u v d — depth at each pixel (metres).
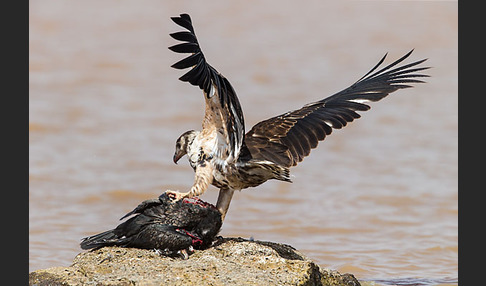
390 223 15.46
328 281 10.62
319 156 19.41
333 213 15.88
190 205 10.57
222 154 10.54
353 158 19.25
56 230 14.39
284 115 11.28
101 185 16.78
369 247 14.20
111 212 15.48
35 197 15.99
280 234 14.81
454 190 17.33
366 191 17.17
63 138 19.61
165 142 19.69
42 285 9.82
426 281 12.51
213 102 10.37
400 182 17.75
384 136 20.80
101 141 19.55
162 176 17.45
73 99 22.59
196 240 10.52
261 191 16.97
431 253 13.95
